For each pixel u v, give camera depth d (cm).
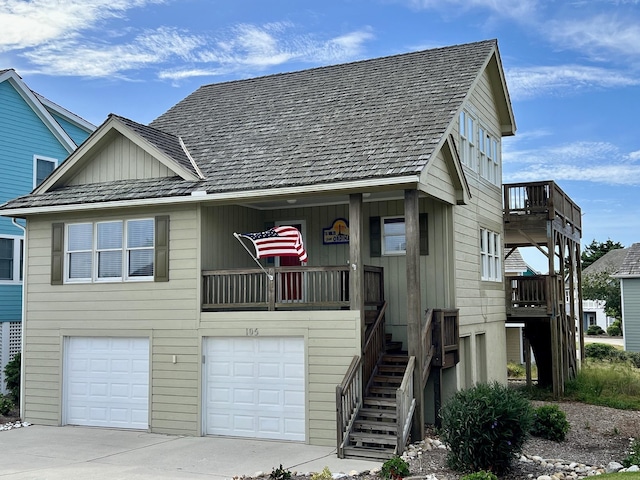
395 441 1282
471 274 1830
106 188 1688
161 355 1603
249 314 1520
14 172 2266
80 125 2706
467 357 1794
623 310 3934
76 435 1570
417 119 1577
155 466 1234
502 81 2122
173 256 1605
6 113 2252
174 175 1652
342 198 1645
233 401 1534
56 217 1742
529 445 1414
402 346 1667
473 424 1119
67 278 1727
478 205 1942
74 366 1714
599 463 1252
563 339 2350
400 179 1338
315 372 1442
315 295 1617
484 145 2061
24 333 1766
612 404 2023
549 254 2173
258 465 1233
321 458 1288
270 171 1530
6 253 2216
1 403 1847
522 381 2736
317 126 1716
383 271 1644
